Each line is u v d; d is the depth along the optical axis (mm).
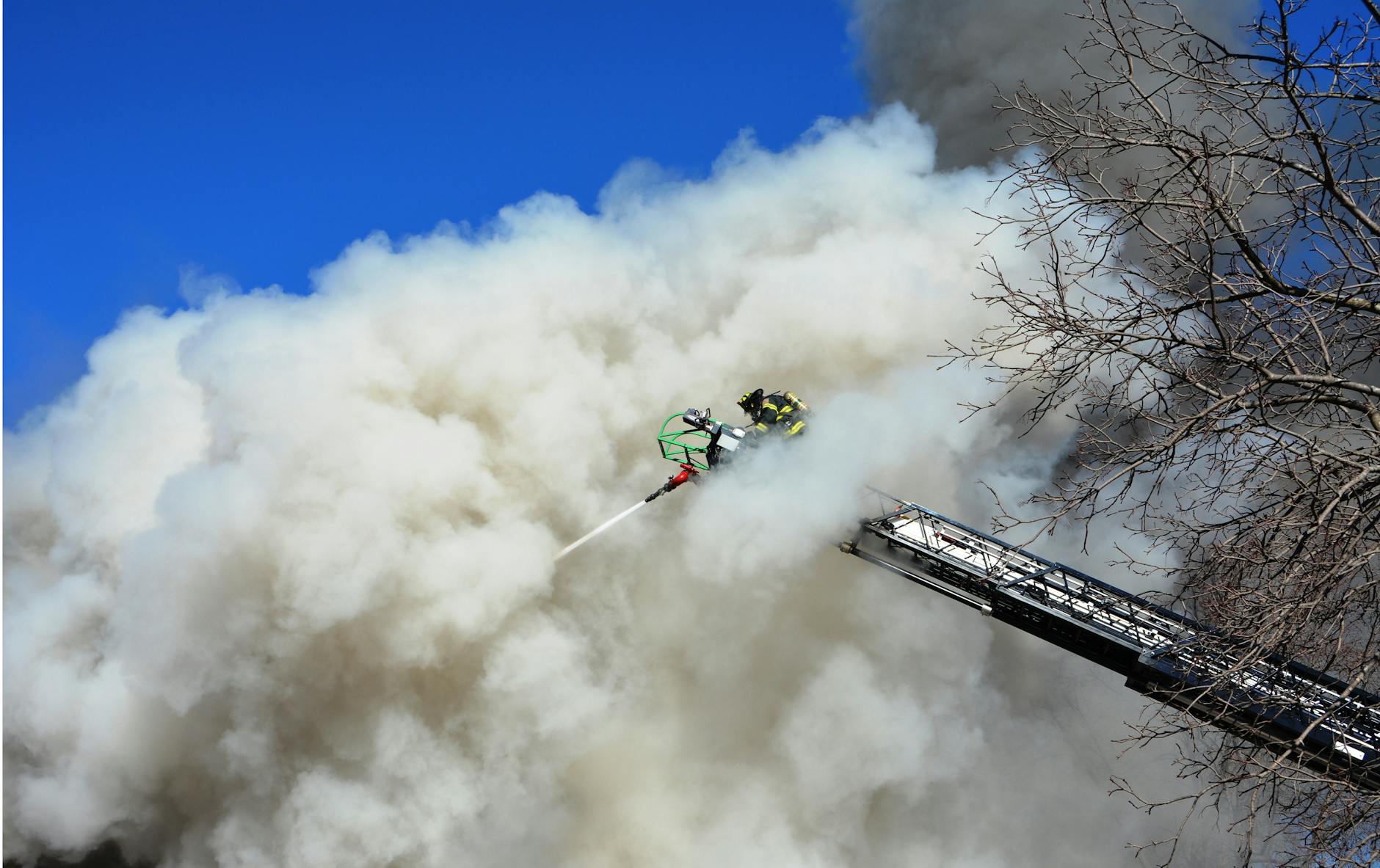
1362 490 5672
